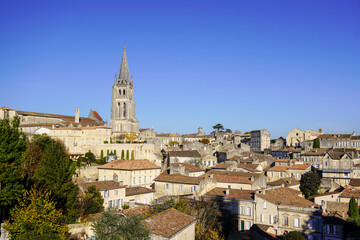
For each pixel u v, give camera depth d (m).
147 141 154.25
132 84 194.50
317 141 168.00
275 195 73.88
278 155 163.12
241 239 64.00
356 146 169.62
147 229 39.47
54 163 62.09
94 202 64.88
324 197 90.69
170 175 92.38
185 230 46.16
